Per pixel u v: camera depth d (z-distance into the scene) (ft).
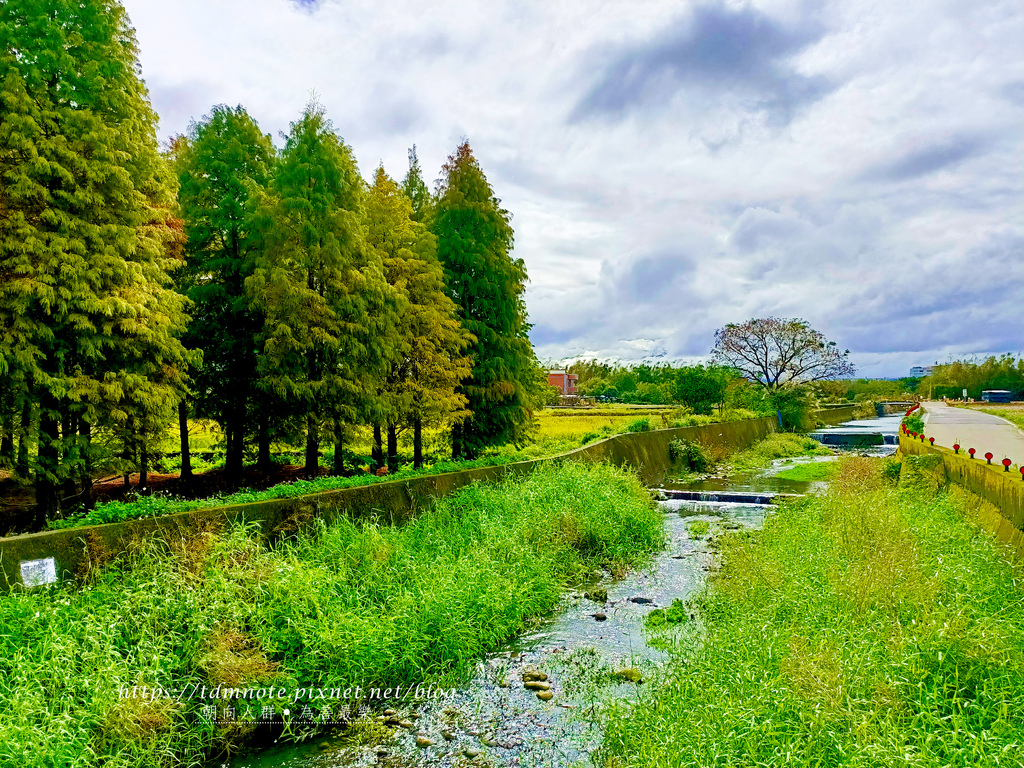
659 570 31.53
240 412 48.19
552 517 33.94
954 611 15.65
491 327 52.11
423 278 45.11
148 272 34.50
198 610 18.42
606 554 33.40
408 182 60.49
